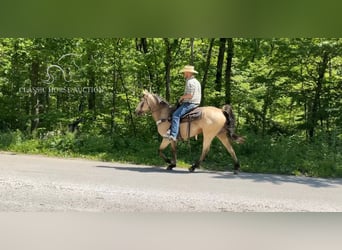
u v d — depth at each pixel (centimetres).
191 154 1141
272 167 1025
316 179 918
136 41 1434
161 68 1407
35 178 769
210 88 1418
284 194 736
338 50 1240
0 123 1469
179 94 1423
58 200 632
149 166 1015
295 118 1443
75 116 1414
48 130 1403
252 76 1416
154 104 974
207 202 650
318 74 1341
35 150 1143
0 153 1099
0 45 1417
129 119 1420
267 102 1422
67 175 815
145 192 696
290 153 1066
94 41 1359
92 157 1092
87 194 670
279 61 1352
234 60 1477
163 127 970
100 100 1452
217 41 1395
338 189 804
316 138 1207
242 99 1396
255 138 1179
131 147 1185
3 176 774
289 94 1371
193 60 1401
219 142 1159
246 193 729
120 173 873
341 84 1336
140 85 1440
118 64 1375
